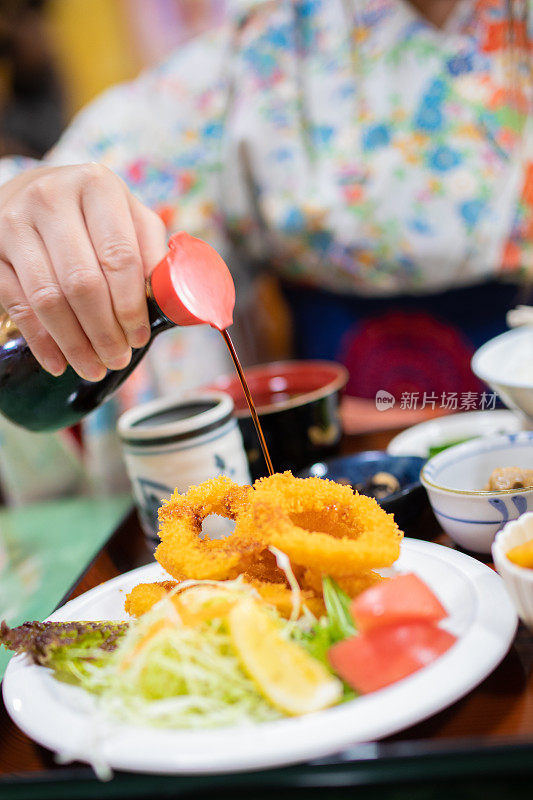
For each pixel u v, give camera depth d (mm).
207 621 686
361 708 566
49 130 2852
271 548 743
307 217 1854
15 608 1005
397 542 730
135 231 892
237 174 1947
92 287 798
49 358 866
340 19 1804
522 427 1204
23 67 2744
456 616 686
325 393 1240
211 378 1931
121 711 626
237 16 1957
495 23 1652
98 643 716
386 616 634
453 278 1801
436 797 549
